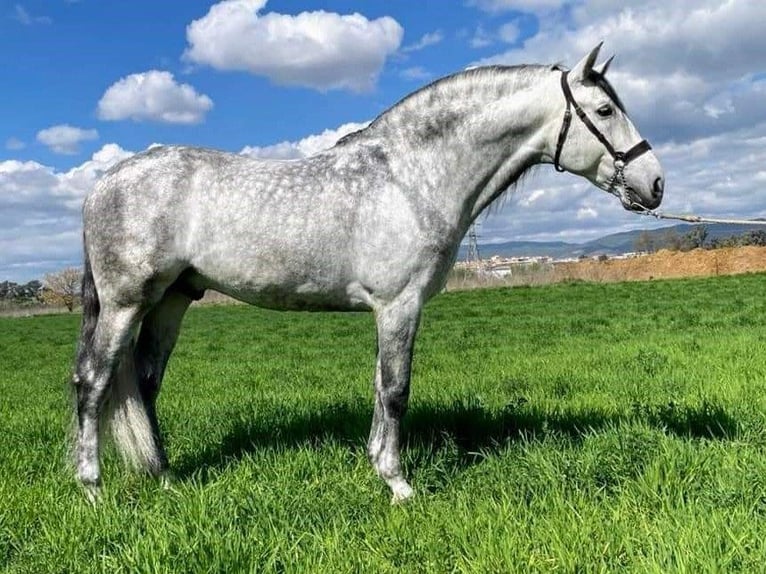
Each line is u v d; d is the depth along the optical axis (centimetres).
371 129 514
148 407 540
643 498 423
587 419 634
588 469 463
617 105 514
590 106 506
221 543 361
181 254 493
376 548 372
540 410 688
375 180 491
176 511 428
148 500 471
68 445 515
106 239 486
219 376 1366
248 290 502
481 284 4581
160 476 514
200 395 1082
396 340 487
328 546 369
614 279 4691
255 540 373
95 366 491
